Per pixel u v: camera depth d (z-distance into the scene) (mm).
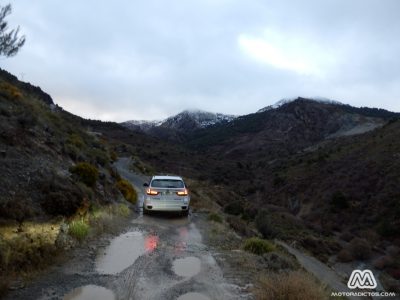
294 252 26750
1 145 10578
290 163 116438
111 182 17781
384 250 41156
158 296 5719
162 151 110688
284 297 5477
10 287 5355
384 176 65938
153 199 14172
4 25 17797
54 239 7465
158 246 9188
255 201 82000
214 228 12922
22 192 8430
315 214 64438
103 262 7340
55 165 12148
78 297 5434
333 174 78562
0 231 6543
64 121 27406
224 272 7145
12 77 34719
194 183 45156
